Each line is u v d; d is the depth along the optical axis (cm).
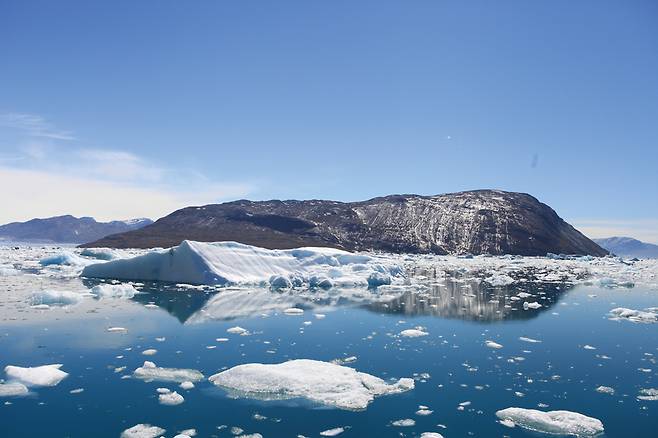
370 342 1719
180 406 1100
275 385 1204
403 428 1003
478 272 5281
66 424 1002
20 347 1573
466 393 1213
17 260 5734
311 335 1817
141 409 1080
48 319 2019
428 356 1546
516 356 1554
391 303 2666
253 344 1659
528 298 2970
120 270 3588
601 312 2431
